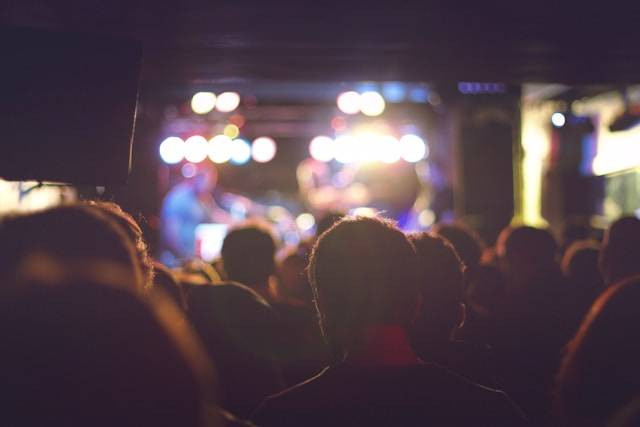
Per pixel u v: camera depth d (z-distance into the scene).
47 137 4.41
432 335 3.42
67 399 1.21
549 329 4.32
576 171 13.27
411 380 2.35
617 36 5.43
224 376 3.69
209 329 3.75
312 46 5.60
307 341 3.90
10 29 4.40
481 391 2.37
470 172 13.04
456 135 13.18
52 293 1.29
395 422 2.29
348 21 5.03
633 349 1.80
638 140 12.22
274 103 16.83
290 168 25.62
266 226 5.01
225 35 5.26
